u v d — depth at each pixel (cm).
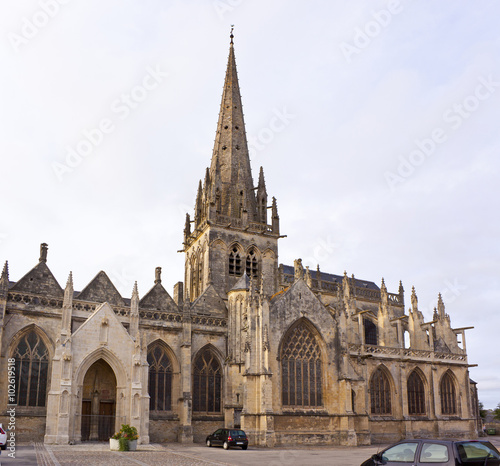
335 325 7281
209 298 7888
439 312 9188
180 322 7231
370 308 10538
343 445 6650
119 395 6016
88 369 6431
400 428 7694
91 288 6931
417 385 8162
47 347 6259
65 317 6225
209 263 8619
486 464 2372
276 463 4050
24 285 6419
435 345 8856
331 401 6900
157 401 6831
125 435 5094
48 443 5403
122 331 6197
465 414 8462
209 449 5600
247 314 7050
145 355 6228
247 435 6228
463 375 8656
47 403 5644
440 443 2422
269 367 6475
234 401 7019
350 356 7456
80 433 5784
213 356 7431
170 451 5188
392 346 8462
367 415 7106
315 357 7069
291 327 6956
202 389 7212
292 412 6594
